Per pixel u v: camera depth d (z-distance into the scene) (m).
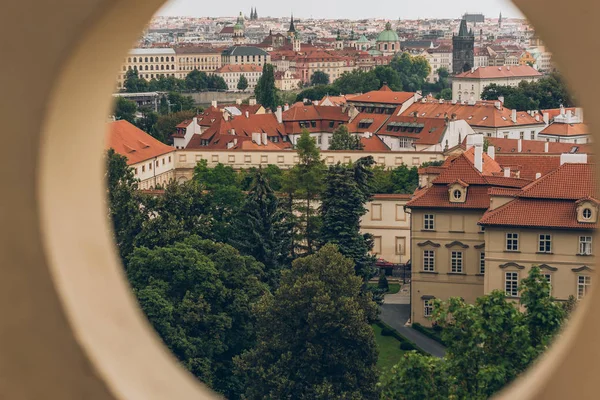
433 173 92.12
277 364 50.16
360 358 50.88
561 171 70.19
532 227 68.56
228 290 58.59
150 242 74.75
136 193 85.69
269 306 51.91
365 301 54.62
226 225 86.00
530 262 69.25
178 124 199.75
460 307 31.31
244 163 140.62
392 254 104.06
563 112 189.00
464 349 31.08
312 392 48.75
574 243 67.88
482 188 76.81
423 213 77.75
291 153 139.50
